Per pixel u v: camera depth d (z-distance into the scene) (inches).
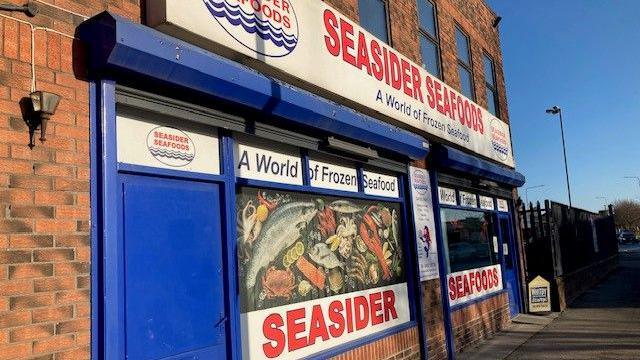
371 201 291.0
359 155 272.1
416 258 317.4
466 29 462.9
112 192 151.5
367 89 279.4
